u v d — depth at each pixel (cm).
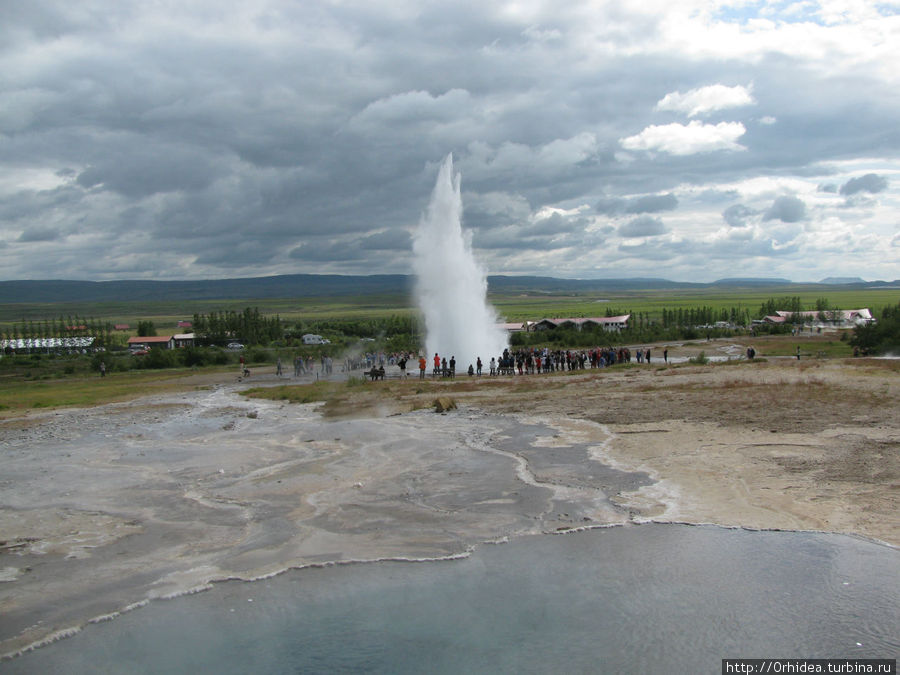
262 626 938
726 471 1645
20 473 1964
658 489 1523
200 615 977
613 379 3900
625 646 859
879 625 898
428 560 1157
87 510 1524
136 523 1412
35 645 895
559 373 4719
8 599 1034
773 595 988
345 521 1375
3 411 3753
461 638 888
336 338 12419
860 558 1102
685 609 955
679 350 7919
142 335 15788
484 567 1123
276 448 2230
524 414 2739
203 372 6925
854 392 2786
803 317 14712
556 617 945
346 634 912
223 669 827
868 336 6300
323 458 2019
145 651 877
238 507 1505
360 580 1083
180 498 1608
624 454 1897
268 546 1239
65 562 1184
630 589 1023
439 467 1841
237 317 12625
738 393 2948
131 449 2344
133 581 1095
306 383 5022
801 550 1141
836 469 1606
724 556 1130
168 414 3400
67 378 6812
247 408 3531
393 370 5725
